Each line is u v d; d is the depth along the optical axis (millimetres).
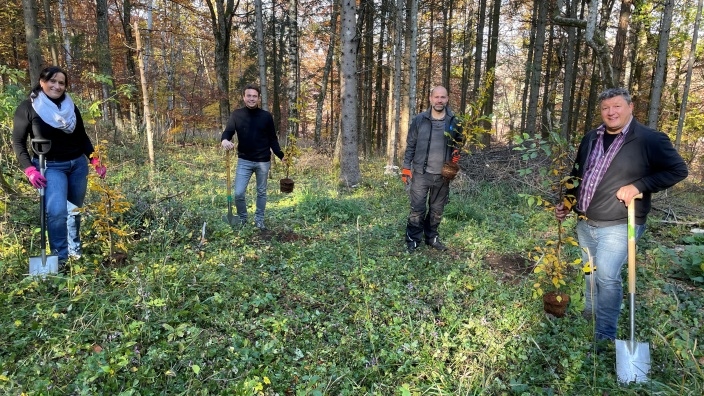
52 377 2396
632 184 2801
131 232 4551
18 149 3494
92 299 3201
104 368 2318
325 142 14273
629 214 2775
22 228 4406
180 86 19625
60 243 3721
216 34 14625
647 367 2768
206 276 3697
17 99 4965
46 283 3412
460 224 6316
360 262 4223
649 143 2791
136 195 5500
